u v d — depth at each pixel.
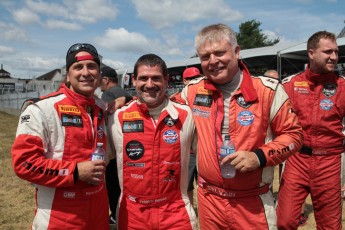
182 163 2.70
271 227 2.59
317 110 3.44
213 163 2.56
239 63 2.59
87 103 2.51
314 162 3.46
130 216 2.66
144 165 2.61
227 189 2.57
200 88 2.73
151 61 2.57
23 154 2.28
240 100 2.53
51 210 2.39
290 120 2.51
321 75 3.41
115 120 2.69
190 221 2.69
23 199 6.01
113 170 4.37
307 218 5.07
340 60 14.40
